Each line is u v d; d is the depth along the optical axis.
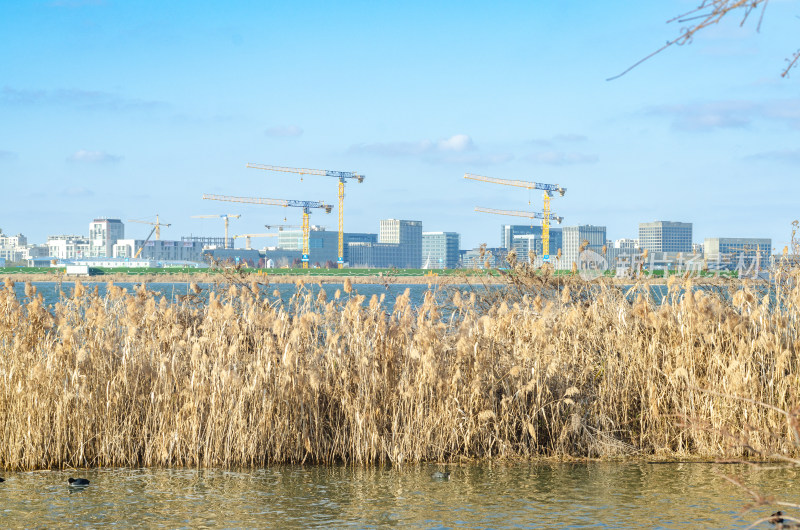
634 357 16.19
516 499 12.62
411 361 15.59
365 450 14.83
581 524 11.37
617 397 16.02
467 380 15.68
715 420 15.29
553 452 15.52
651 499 12.56
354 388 15.52
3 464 14.30
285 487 13.27
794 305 16.75
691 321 15.94
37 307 15.86
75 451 14.56
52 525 11.30
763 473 14.03
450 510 12.03
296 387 14.97
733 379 15.10
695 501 12.44
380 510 12.05
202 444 14.86
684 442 15.75
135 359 15.30
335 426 15.34
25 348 14.84
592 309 17.27
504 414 15.44
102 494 12.77
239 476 13.93
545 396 15.73
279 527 11.27
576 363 16.42
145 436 14.73
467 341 15.72
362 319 16.59
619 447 15.45
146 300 17.00
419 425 15.05
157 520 11.55
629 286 18.84
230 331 16.08
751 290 17.73
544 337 15.76
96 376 15.02
